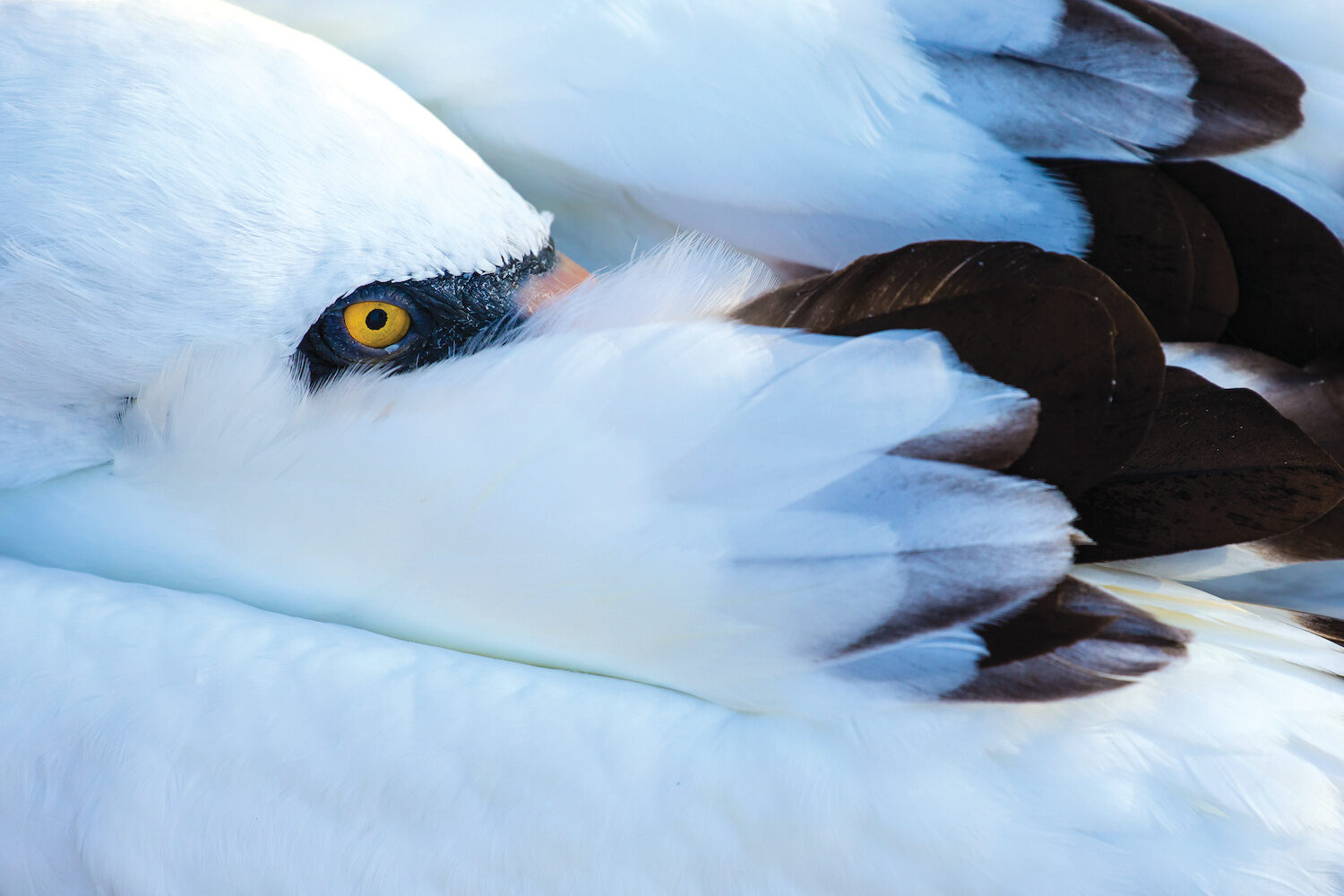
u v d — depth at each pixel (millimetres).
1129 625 2119
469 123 2174
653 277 2119
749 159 2158
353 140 2115
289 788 2107
